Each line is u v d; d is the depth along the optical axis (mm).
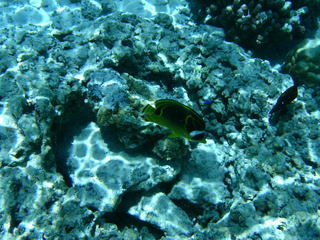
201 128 1475
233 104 3986
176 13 6199
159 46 4484
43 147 3062
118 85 3432
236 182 3592
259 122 3799
